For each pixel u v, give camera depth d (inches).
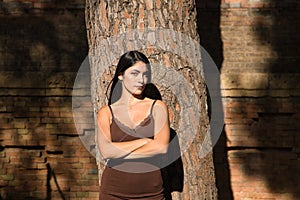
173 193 184.5
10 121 325.1
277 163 327.3
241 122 326.0
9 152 325.7
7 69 329.1
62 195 326.0
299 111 325.1
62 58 330.6
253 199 325.7
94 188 326.3
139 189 170.9
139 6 185.3
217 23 334.6
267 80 325.4
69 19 334.0
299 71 331.9
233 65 331.9
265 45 333.7
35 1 334.3
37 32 333.1
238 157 327.0
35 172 326.3
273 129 326.3
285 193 326.3
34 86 323.6
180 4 188.1
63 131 324.8
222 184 325.7
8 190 325.1
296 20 335.6
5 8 334.0
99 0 189.9
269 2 335.6
